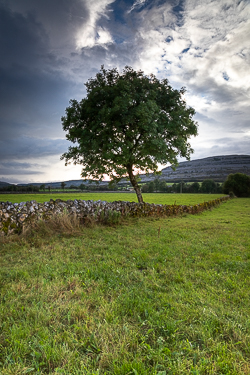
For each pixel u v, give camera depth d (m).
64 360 2.48
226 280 4.95
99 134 14.54
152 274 5.15
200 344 2.88
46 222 10.18
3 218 9.16
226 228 12.71
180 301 3.88
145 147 15.23
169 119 15.02
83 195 61.84
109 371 2.34
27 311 3.43
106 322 3.14
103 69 15.66
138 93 14.37
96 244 8.07
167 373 2.38
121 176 17.45
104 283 4.61
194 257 6.74
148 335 3.00
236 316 3.43
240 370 2.40
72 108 15.23
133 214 15.69
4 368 2.35
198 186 102.62
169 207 19.30
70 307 3.56
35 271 5.25
